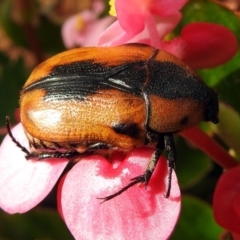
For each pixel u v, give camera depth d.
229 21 0.09
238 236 0.07
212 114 0.06
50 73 0.06
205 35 0.07
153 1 0.07
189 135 0.07
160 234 0.05
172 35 0.09
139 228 0.05
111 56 0.06
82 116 0.05
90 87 0.05
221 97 0.09
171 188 0.06
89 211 0.06
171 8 0.07
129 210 0.06
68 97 0.05
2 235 0.10
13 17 0.14
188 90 0.05
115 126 0.05
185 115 0.05
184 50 0.07
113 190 0.06
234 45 0.07
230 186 0.06
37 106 0.05
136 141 0.05
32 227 0.10
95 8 0.14
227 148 0.10
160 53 0.06
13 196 0.06
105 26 0.13
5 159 0.06
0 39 0.17
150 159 0.06
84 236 0.05
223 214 0.06
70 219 0.06
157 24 0.07
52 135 0.05
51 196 0.12
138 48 0.06
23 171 0.06
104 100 0.05
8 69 0.14
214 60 0.07
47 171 0.06
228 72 0.09
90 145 0.06
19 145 0.06
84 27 0.13
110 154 0.06
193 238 0.10
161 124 0.05
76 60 0.06
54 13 0.16
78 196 0.06
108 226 0.05
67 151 0.06
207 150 0.07
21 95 0.06
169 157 0.06
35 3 0.15
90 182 0.06
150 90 0.05
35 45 0.14
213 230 0.09
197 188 0.11
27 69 0.14
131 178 0.06
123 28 0.07
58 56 0.06
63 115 0.05
